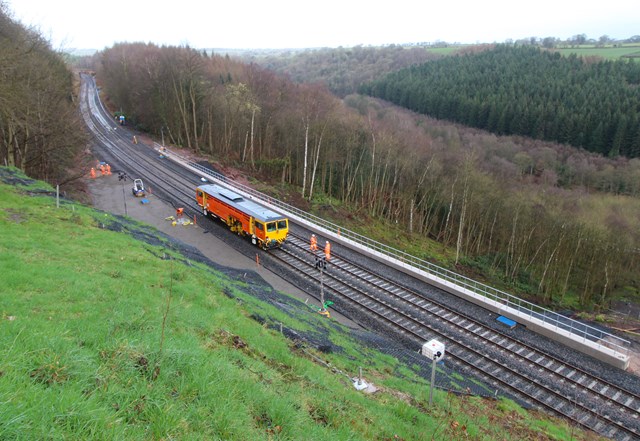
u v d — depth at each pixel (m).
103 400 6.02
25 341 6.91
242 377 8.43
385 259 29.80
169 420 5.94
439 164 53.94
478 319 23.58
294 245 31.83
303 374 11.11
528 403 17.38
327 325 18.78
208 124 65.88
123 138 63.44
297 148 58.25
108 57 98.38
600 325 30.34
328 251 29.69
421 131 72.56
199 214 36.25
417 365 17.67
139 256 17.38
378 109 93.62
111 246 18.09
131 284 13.43
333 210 52.00
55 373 6.18
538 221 44.12
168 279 15.36
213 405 6.87
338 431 8.34
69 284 11.85
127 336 8.58
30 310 9.58
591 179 64.38
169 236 28.81
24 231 17.09
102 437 5.10
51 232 18.06
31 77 33.03
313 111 56.97
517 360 20.23
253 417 7.31
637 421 16.78
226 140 62.16
